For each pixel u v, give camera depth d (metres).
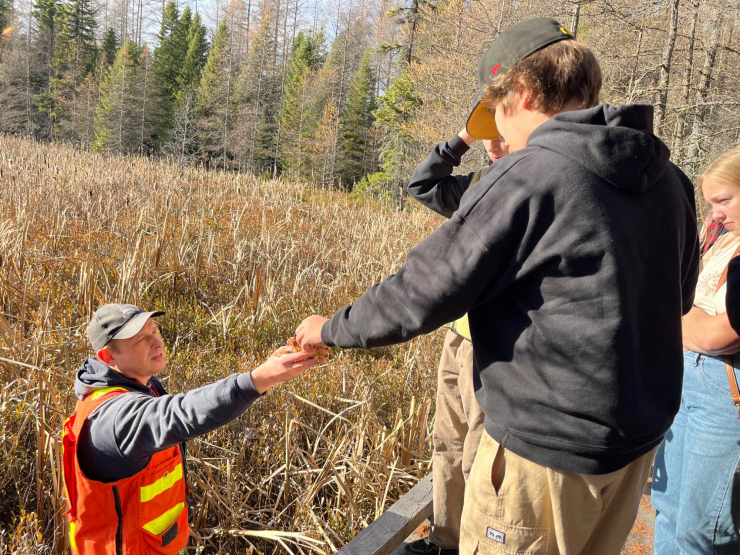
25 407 3.08
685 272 1.57
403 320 1.35
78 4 70.25
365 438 3.42
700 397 2.10
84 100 59.19
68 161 17.19
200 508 2.86
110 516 1.87
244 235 8.77
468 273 1.28
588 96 1.42
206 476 3.11
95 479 1.84
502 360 1.37
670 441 2.29
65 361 3.89
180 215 9.47
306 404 3.79
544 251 1.25
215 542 2.89
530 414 1.32
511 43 1.49
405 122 29.00
